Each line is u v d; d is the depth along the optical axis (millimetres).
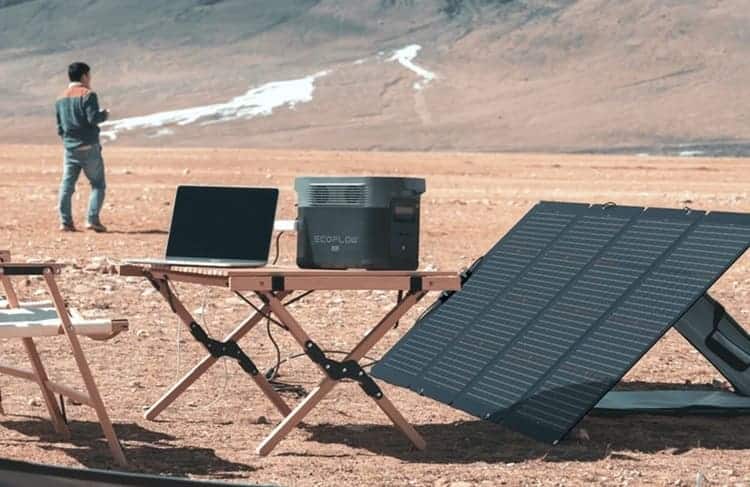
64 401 11242
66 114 25172
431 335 11359
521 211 32281
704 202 37438
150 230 26047
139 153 76938
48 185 41000
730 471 9289
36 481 5516
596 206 11492
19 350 13375
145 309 15961
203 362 10742
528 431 9648
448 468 9328
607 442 10172
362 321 15445
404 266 9656
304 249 9812
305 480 8977
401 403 11547
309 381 12305
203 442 10008
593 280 10602
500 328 10812
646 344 9523
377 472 9203
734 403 11242
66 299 16469
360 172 55312
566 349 10086
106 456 9516
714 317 11234
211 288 17734
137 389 11773
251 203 10039
